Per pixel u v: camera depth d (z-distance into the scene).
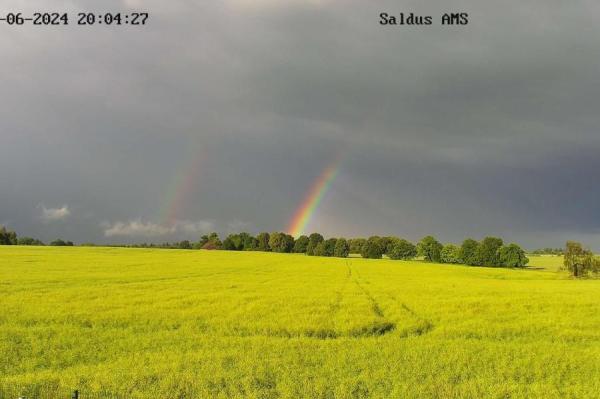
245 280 51.75
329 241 175.50
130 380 15.41
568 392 15.11
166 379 15.48
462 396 14.52
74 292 36.88
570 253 78.06
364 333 24.50
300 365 17.66
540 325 26.59
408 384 15.44
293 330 24.50
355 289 44.28
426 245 151.50
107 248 124.25
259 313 29.16
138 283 44.88
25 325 25.14
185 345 21.17
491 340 23.61
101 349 20.41
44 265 63.47
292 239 196.62
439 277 66.50
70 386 14.69
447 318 28.78
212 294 37.53
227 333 24.08
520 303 35.34
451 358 18.88
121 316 27.30
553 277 78.62
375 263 102.19
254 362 17.95
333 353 19.53
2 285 40.75
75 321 26.20
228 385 15.27
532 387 15.45
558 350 20.70
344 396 14.26
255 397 13.89
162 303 32.12
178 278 52.47
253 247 197.38
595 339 24.03
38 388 14.52
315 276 60.44
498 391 14.98
